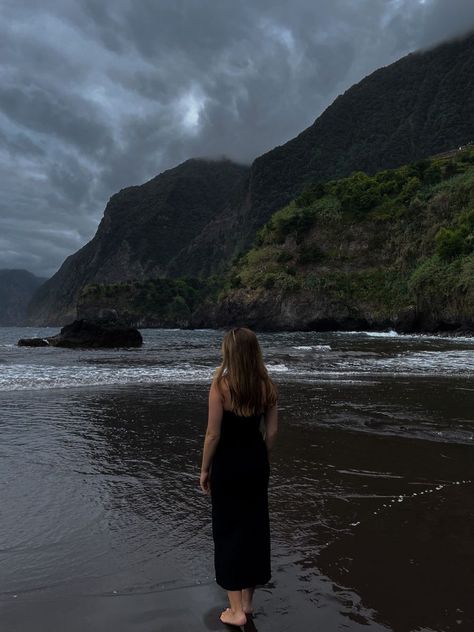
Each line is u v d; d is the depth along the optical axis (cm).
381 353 2227
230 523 269
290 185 19388
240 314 7762
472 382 1230
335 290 6975
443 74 18988
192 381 1222
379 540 354
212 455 274
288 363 1725
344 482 486
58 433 673
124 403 903
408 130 17575
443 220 6631
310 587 289
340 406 891
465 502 434
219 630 249
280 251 8181
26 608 264
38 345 2991
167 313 12350
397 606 270
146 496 447
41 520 388
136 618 257
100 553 332
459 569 312
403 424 746
